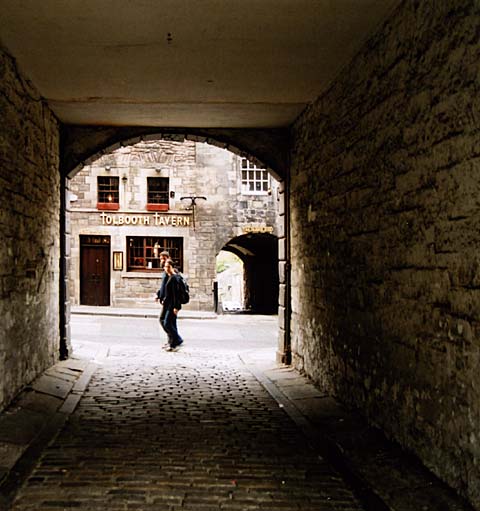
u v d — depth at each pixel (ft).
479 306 11.34
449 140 12.51
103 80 22.40
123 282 71.31
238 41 18.25
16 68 20.31
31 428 17.22
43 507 11.89
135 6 15.69
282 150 30.83
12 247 19.71
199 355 34.96
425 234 13.78
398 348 15.53
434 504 11.75
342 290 20.79
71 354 30.35
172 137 31.07
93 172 71.36
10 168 19.43
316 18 16.39
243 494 12.89
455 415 12.29
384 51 16.44
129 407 20.99
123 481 13.47
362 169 18.43
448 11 12.54
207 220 73.46
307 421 19.30
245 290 96.07
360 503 12.58
